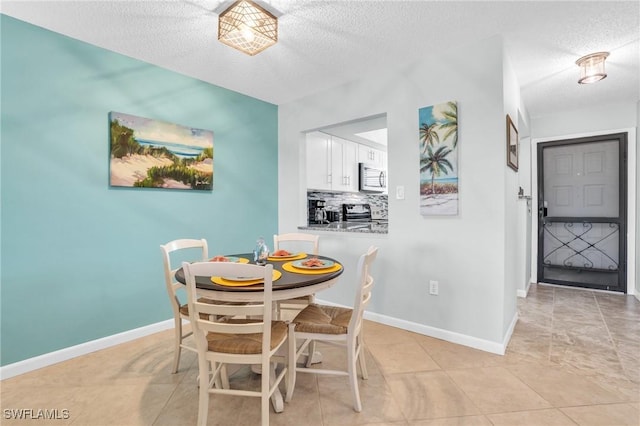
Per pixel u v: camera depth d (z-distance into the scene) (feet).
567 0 5.94
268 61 8.57
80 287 7.41
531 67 8.68
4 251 6.41
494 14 6.40
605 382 6.09
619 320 9.38
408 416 5.20
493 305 7.39
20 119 6.56
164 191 8.91
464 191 7.74
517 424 4.98
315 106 11.01
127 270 8.20
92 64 7.55
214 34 7.21
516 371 6.54
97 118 7.64
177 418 5.18
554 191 13.46
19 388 6.01
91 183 7.55
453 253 7.96
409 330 8.74
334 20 6.64
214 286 4.97
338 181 13.99
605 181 12.41
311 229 11.33
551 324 9.09
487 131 7.39
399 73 8.83
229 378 6.43
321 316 6.12
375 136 14.97
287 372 5.79
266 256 6.85
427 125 8.24
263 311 4.55
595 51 7.82
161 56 8.21
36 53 6.74
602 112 12.17
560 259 13.50
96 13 6.37
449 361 6.99
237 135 10.84
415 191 8.59
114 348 7.77
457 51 7.80
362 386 6.06
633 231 11.88
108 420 5.13
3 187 6.39
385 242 9.27
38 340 6.81
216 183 10.21
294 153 11.82
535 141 13.64
